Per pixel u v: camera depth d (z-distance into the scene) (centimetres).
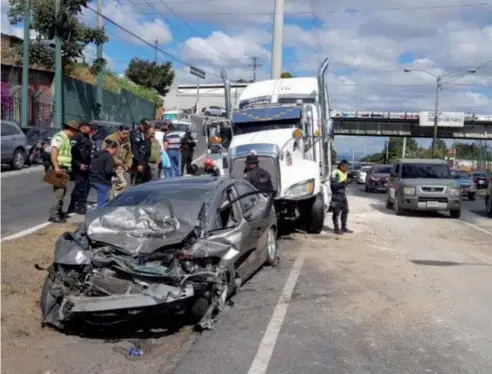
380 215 2012
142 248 673
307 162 1424
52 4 3105
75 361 590
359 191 3653
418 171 2128
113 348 630
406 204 1994
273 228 1012
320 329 678
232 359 584
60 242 701
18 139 2289
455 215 2017
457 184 2009
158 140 1703
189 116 5056
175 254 673
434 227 1725
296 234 1438
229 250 755
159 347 635
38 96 3244
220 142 1572
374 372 554
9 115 2962
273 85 1689
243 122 1545
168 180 905
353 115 7375
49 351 615
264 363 572
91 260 662
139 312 643
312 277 941
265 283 893
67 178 1206
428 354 604
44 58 3253
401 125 7550
